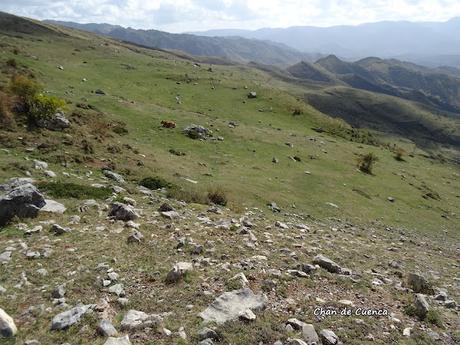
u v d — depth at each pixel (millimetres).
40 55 83625
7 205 16109
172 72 100562
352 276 14805
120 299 10688
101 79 75062
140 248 14625
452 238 39500
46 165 24750
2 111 30109
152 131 46875
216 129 55094
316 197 38750
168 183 27844
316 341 9594
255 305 10906
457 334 11461
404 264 20438
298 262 15289
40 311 9859
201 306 10805
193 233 16875
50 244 14117
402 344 10164
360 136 87938
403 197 50625
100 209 18672
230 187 33219
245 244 16500
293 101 93125
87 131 35125
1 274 11688
